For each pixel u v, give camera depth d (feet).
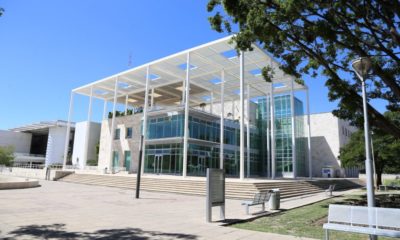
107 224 30.53
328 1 35.17
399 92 37.86
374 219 22.40
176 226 30.04
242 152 81.56
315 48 42.63
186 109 93.56
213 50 91.71
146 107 108.58
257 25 35.50
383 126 41.11
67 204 45.11
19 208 39.42
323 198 62.95
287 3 33.94
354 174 169.48
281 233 27.86
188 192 68.64
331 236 26.89
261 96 142.51
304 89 129.39
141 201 52.70
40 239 23.76
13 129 251.60
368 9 37.42
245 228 29.94
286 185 74.23
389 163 97.66
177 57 99.40
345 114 49.42
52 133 213.46
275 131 139.95
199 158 112.47
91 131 182.70
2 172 138.62
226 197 62.13
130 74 118.62
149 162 119.03
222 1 37.22
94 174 102.73
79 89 141.69
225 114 158.81
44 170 112.57
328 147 157.89
